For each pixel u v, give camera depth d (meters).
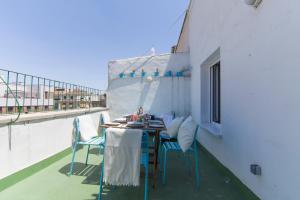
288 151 1.47
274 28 1.65
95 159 3.64
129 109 6.39
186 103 6.15
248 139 2.15
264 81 1.82
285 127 1.50
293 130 1.41
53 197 2.15
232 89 2.63
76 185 2.48
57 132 3.53
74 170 3.04
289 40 1.45
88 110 4.92
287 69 1.48
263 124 1.83
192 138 2.59
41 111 3.31
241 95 2.34
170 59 6.29
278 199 1.59
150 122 3.41
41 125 3.03
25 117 2.55
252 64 2.05
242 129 2.31
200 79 4.57
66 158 3.69
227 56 2.82
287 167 1.48
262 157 1.85
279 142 1.58
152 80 6.32
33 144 2.82
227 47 2.82
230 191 2.40
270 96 1.71
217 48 3.30
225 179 2.78
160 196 2.26
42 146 3.05
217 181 2.72
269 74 1.73
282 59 1.54
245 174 2.22
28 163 2.71
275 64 1.64
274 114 1.65
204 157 3.94
